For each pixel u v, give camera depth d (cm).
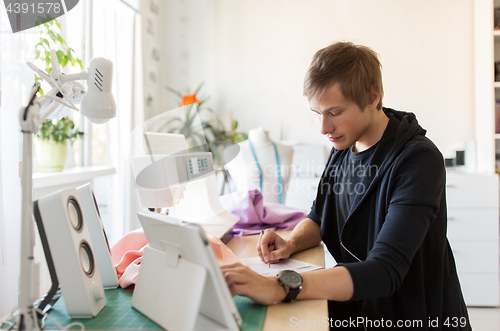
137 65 308
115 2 276
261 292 73
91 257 80
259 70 344
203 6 351
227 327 65
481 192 259
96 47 257
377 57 95
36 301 82
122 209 285
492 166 272
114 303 82
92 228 89
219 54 350
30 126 62
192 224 66
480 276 261
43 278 173
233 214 147
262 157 233
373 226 98
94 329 70
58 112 81
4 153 141
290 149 240
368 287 75
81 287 74
